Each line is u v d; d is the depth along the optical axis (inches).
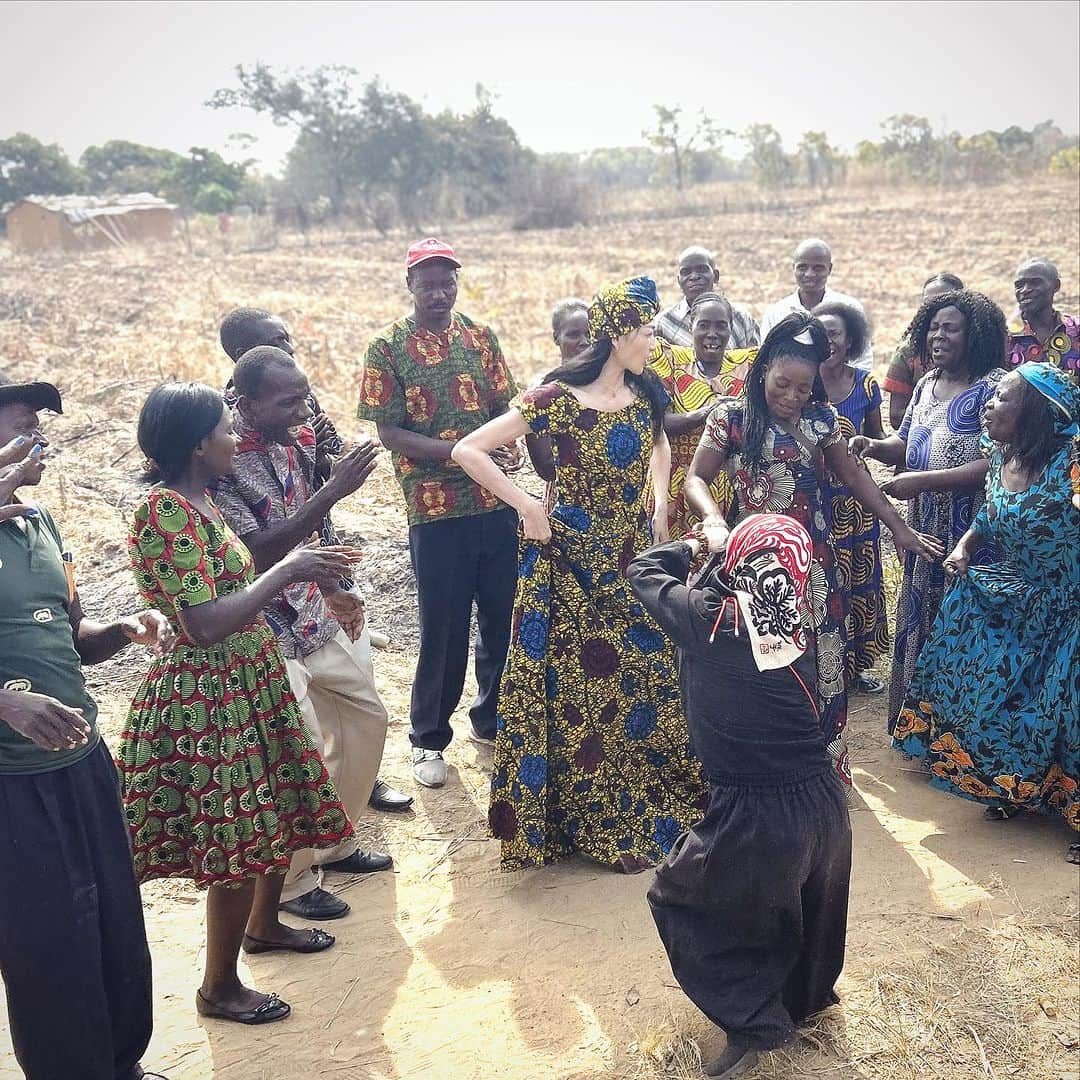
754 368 185.2
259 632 146.6
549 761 190.2
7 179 3848.4
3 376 137.6
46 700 119.0
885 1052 145.6
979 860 189.9
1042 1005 154.3
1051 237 1200.8
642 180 4375.0
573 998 157.0
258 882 165.5
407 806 211.2
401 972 164.1
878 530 243.8
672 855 143.7
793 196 2249.0
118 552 323.6
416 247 215.6
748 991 141.0
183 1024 153.8
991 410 190.5
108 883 131.3
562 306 239.9
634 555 190.2
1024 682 194.5
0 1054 147.4
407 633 284.7
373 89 2413.9
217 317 839.1
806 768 136.6
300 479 177.6
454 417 217.8
